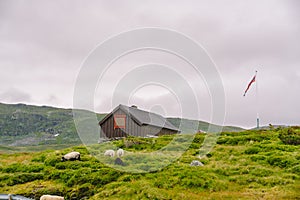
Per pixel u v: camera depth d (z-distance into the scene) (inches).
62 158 918.4
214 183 679.1
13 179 778.2
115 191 662.5
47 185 737.0
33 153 1198.9
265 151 979.9
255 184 680.4
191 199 595.8
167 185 682.8
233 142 1177.4
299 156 848.9
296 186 640.4
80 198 665.0
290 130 1159.6
